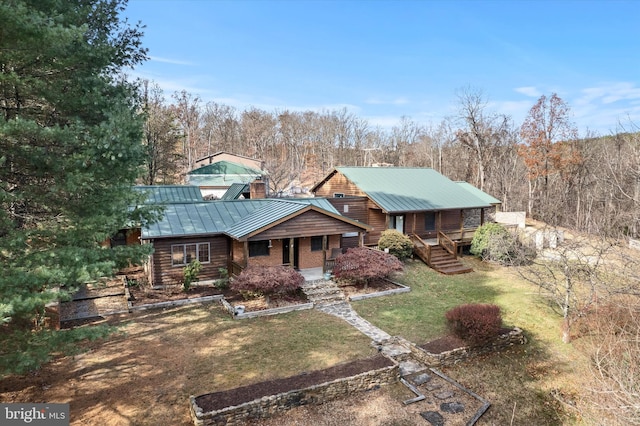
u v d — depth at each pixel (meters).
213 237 18.17
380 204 22.88
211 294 16.80
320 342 12.80
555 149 39.59
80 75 9.25
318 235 18.80
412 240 24.11
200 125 76.19
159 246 17.16
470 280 20.31
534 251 22.72
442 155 60.97
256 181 25.38
